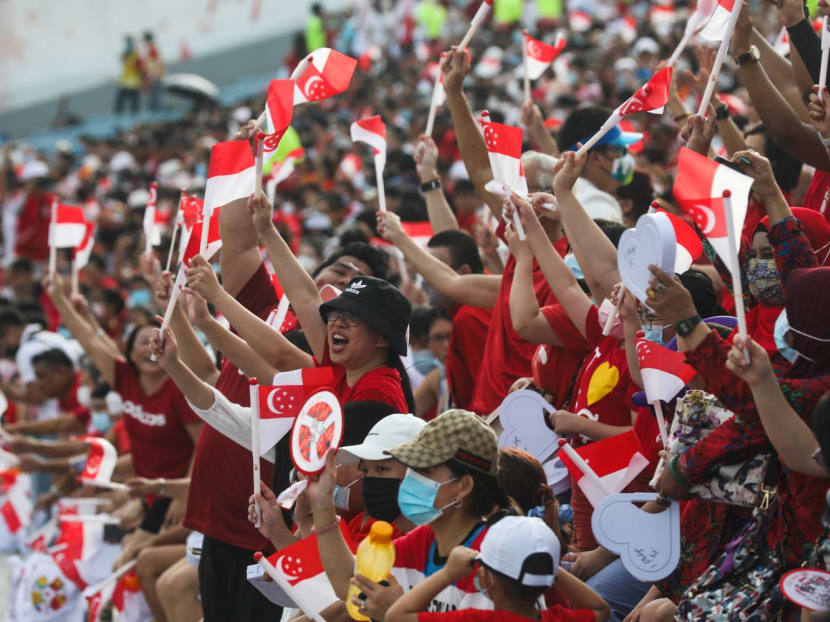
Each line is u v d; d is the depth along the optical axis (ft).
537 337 61.93
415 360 91.45
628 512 48.91
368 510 50.75
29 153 300.20
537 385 65.36
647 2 261.85
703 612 46.21
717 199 43.93
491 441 45.14
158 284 69.77
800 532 44.68
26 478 123.24
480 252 94.38
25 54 421.18
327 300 63.41
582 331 59.57
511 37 289.53
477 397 71.41
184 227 71.82
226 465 68.59
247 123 65.46
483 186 75.15
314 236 137.90
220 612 69.92
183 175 230.68
